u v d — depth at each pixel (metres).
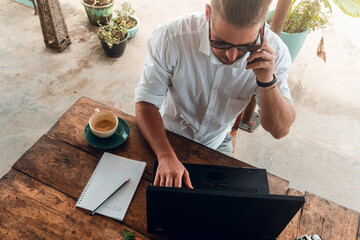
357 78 3.18
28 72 2.95
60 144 1.35
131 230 1.13
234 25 0.96
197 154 1.37
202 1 3.90
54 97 2.78
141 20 3.58
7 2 3.61
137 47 3.28
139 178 1.26
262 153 2.59
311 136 2.71
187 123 1.65
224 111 1.53
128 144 1.38
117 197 1.21
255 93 1.45
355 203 2.35
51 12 2.80
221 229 1.04
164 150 1.31
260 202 0.88
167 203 0.92
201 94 1.46
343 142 2.69
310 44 3.46
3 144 2.45
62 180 1.24
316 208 1.24
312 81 3.11
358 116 2.88
